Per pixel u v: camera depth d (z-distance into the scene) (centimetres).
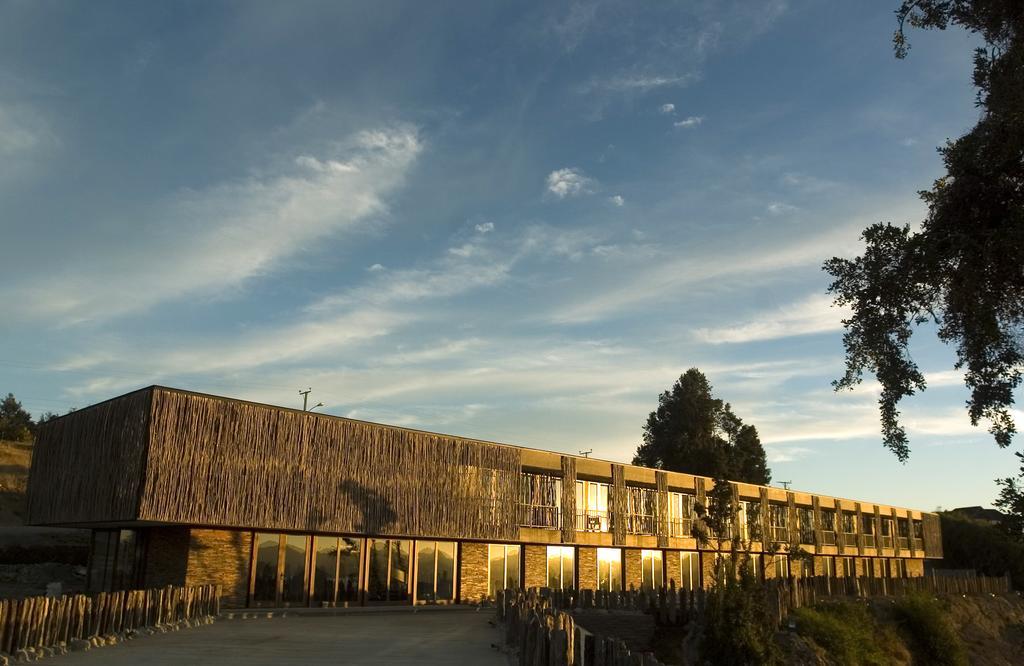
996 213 1274
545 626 1217
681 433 7481
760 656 2392
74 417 2908
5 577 3309
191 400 2431
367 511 2838
